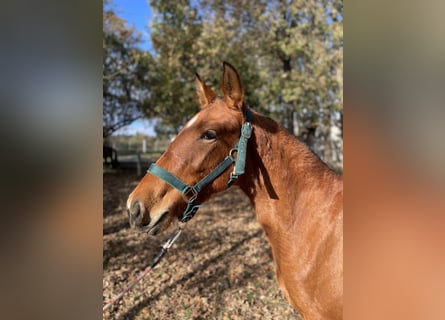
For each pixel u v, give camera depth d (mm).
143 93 11727
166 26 8938
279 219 1655
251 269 4199
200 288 3738
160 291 3672
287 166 1680
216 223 6328
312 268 1560
